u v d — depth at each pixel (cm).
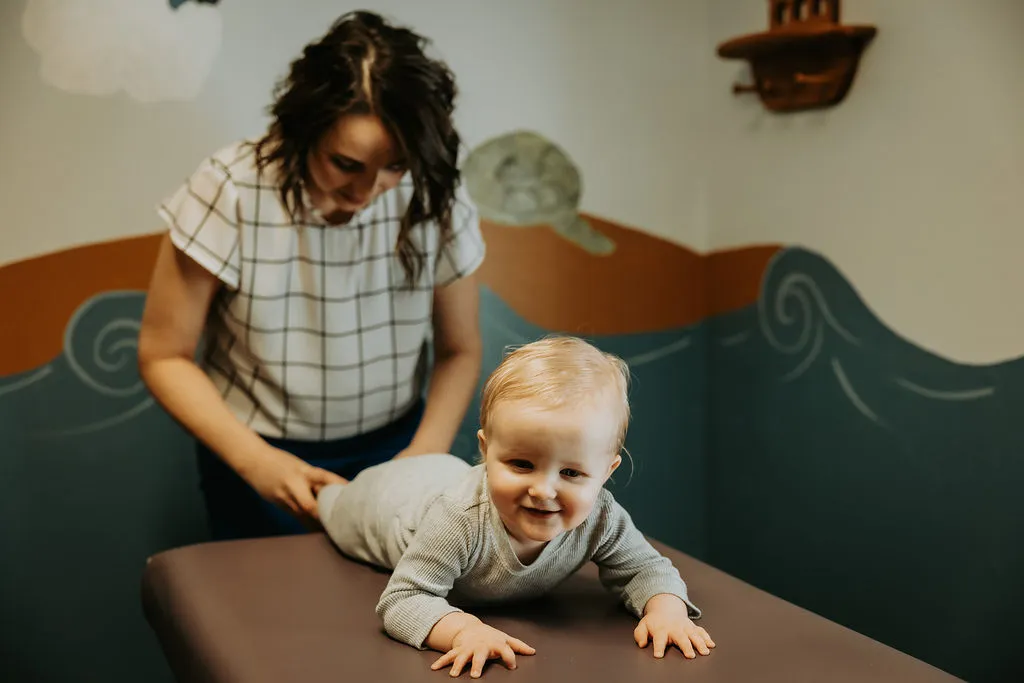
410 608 106
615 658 102
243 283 149
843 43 182
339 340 155
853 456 193
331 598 120
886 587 187
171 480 203
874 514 189
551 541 110
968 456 167
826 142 194
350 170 136
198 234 146
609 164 225
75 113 187
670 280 234
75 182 189
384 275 155
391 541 122
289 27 199
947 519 172
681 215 233
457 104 210
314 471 149
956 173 165
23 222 187
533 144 217
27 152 186
